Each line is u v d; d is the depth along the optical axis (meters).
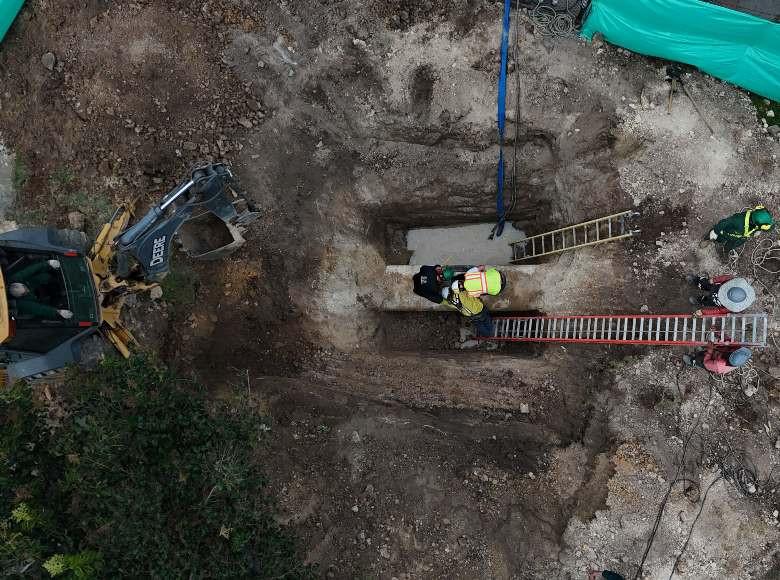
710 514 9.04
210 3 9.85
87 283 7.93
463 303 9.22
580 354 9.99
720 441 9.24
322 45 10.01
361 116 10.30
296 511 8.84
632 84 9.85
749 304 8.44
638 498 9.12
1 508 5.71
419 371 10.62
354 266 10.95
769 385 9.32
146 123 9.68
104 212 9.59
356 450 9.31
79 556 5.56
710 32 9.08
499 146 10.62
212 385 9.50
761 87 9.73
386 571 8.87
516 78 9.95
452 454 9.43
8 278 7.03
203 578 6.00
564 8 9.73
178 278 9.64
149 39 9.66
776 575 8.96
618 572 9.00
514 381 10.37
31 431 6.16
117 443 5.82
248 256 10.04
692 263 9.66
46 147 9.67
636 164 9.90
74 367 7.13
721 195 9.73
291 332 10.30
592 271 10.17
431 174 10.93
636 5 9.05
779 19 9.50
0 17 9.47
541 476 9.39
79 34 9.66
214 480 6.13
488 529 9.09
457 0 9.97
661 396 9.39
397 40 10.00
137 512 5.66
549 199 11.26
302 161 10.35
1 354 7.32
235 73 9.96
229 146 9.98
